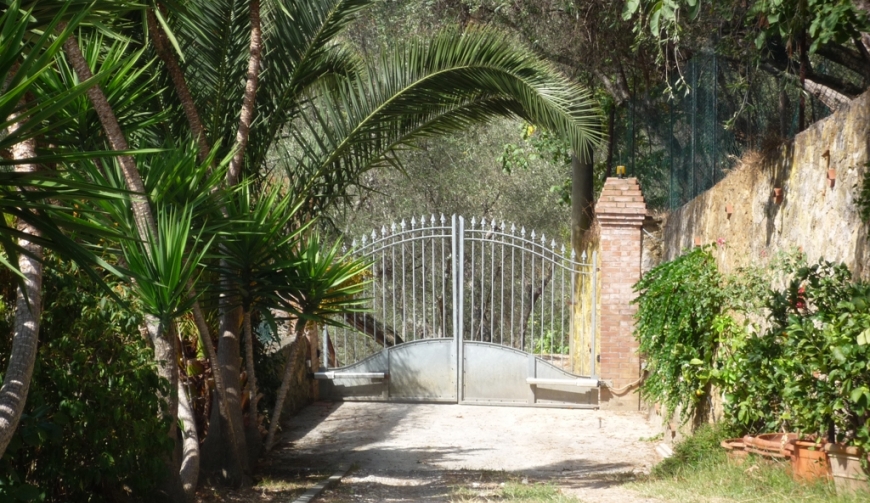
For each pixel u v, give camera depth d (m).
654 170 13.93
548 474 8.77
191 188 6.60
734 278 8.13
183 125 8.45
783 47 9.67
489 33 8.88
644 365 12.56
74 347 5.81
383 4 16.80
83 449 5.98
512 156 17.95
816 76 8.75
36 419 5.24
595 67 14.71
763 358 6.85
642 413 12.57
